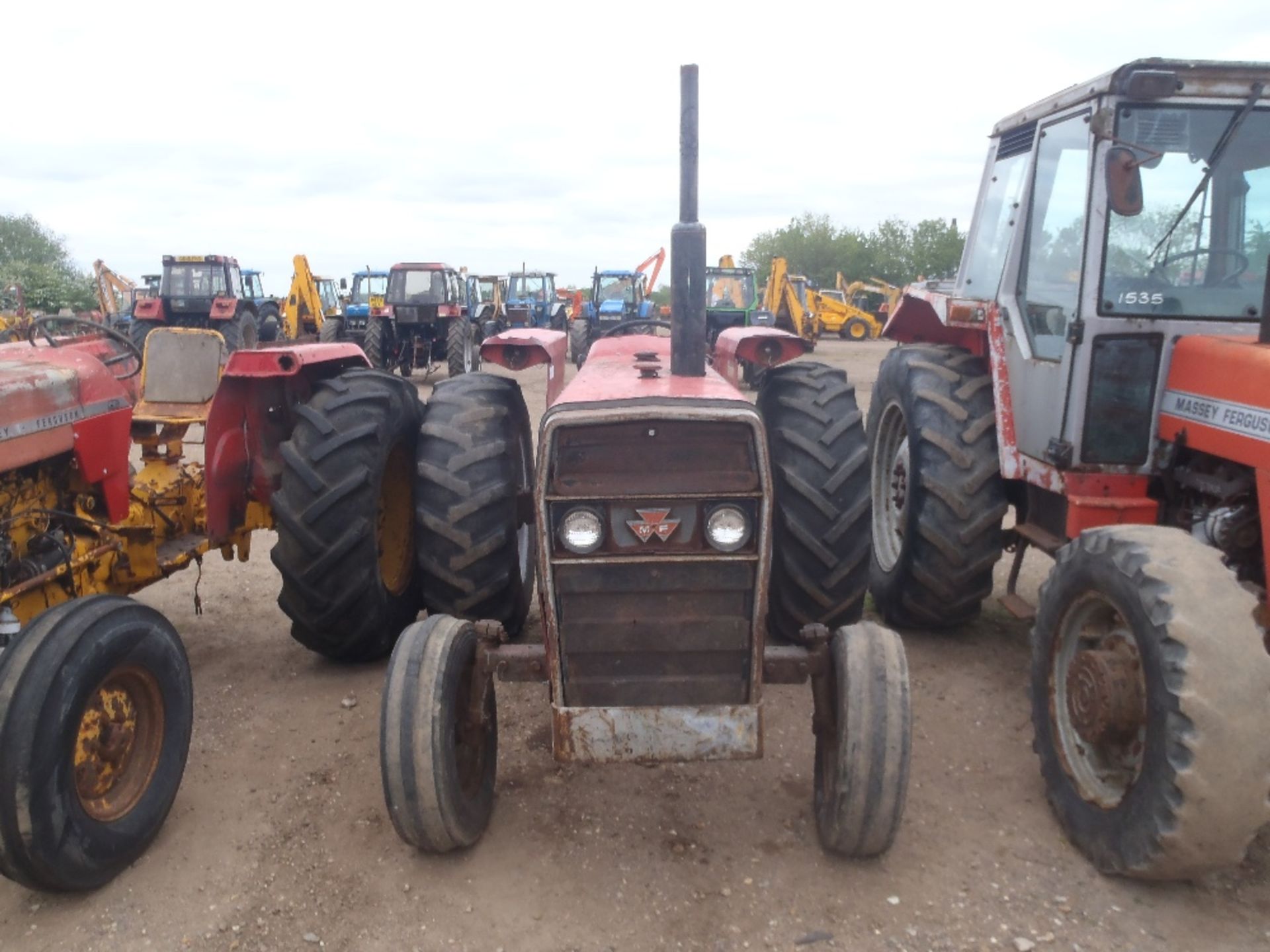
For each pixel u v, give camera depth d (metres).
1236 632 2.52
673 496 2.66
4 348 3.55
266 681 4.21
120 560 3.82
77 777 2.72
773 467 3.71
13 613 3.12
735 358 4.05
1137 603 2.69
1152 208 3.54
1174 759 2.53
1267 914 2.69
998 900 2.75
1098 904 2.73
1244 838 2.52
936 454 4.20
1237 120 3.44
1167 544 2.75
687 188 3.22
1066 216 3.81
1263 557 3.15
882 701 2.69
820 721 2.89
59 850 2.60
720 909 2.72
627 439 2.68
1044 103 4.05
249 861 2.94
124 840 2.83
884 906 2.73
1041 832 3.08
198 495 4.42
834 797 2.77
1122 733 2.83
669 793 3.31
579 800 3.27
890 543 4.88
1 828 2.52
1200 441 3.33
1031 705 3.68
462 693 2.93
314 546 3.81
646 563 2.70
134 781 2.95
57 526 3.47
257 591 5.41
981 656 4.45
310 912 2.72
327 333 17.64
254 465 4.41
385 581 4.32
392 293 17.27
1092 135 3.53
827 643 2.89
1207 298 3.57
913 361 4.55
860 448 3.68
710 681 2.78
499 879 2.85
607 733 2.75
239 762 3.52
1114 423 3.56
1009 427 4.07
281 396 4.48
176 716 3.09
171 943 2.59
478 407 4.01
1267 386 3.02
